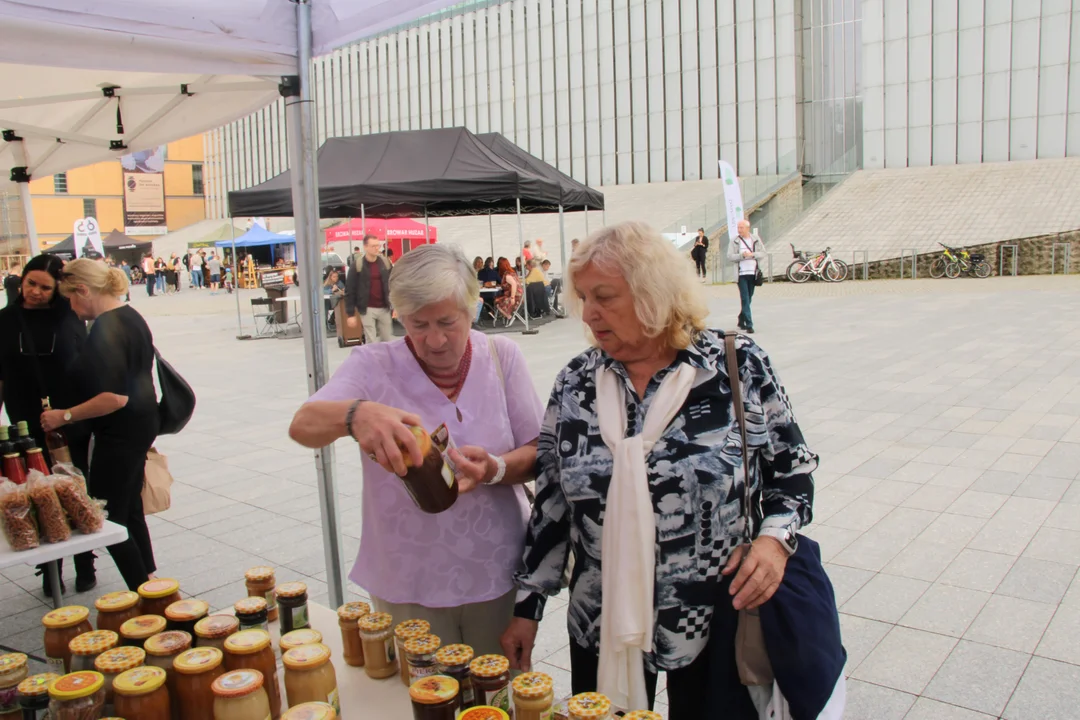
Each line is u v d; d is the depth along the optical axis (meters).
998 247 22.33
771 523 1.71
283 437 7.27
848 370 8.98
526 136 44.12
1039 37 29.59
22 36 2.09
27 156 5.34
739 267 12.60
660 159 40.00
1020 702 2.78
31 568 4.44
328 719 1.41
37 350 3.80
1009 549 4.02
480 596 2.00
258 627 1.80
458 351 1.93
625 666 1.71
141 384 3.53
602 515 1.74
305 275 2.99
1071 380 7.79
